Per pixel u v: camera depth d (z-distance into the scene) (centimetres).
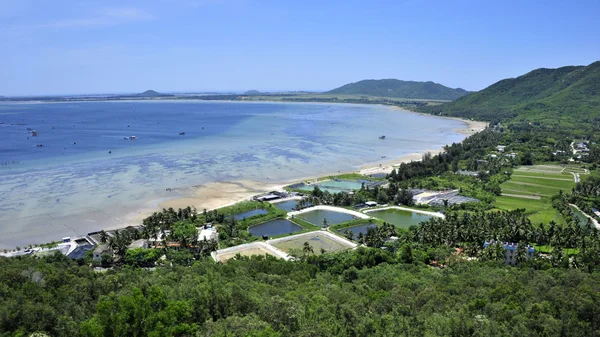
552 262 14825
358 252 16550
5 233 18688
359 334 7738
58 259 14638
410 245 16938
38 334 7162
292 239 19025
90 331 6856
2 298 8394
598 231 17800
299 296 9781
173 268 13450
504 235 17300
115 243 16275
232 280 11362
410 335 7662
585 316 7988
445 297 9850
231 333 7094
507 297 9531
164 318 7188
